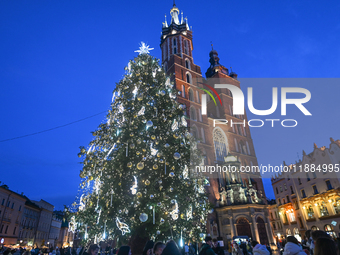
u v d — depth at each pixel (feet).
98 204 45.78
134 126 49.75
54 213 264.52
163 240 44.68
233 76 189.16
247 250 66.18
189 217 48.62
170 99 63.05
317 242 11.27
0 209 148.25
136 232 43.37
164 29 193.57
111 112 61.57
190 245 60.75
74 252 85.61
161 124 54.95
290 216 159.74
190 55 176.96
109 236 49.32
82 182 51.83
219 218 114.93
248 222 110.73
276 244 121.49
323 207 127.54
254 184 133.39
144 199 42.06
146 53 70.79
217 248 48.73
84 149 50.98
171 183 47.80
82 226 46.19
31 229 201.16
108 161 49.08
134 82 61.46
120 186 47.03
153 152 44.27
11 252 82.94
